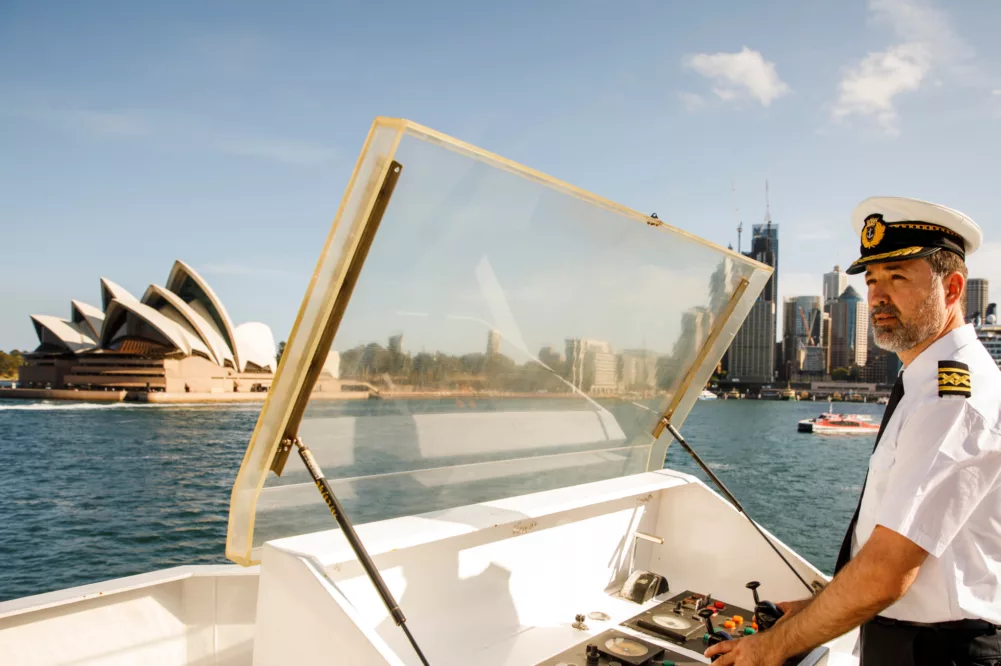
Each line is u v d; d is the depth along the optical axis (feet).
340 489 5.38
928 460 3.60
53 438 152.46
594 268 6.08
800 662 4.48
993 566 3.82
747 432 196.95
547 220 5.35
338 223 4.15
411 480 5.93
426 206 4.49
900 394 4.24
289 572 4.42
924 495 3.53
